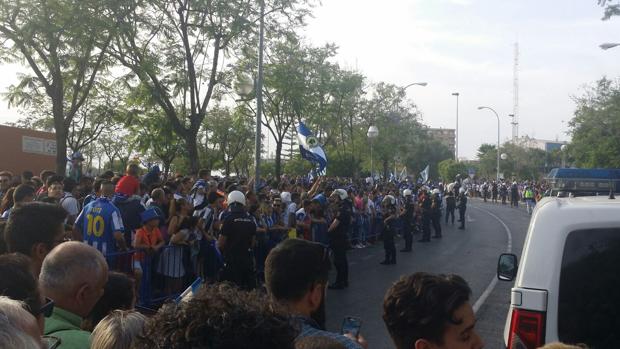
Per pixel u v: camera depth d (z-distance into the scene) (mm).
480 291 11711
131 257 8281
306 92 30438
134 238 8805
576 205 3412
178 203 9258
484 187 59438
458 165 73812
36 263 3779
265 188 15867
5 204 8453
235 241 8477
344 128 39938
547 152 76438
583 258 3297
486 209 44562
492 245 20484
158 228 8984
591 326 3223
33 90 20719
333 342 2043
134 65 18781
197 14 19531
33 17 16109
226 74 20578
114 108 26125
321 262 2867
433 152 86562
